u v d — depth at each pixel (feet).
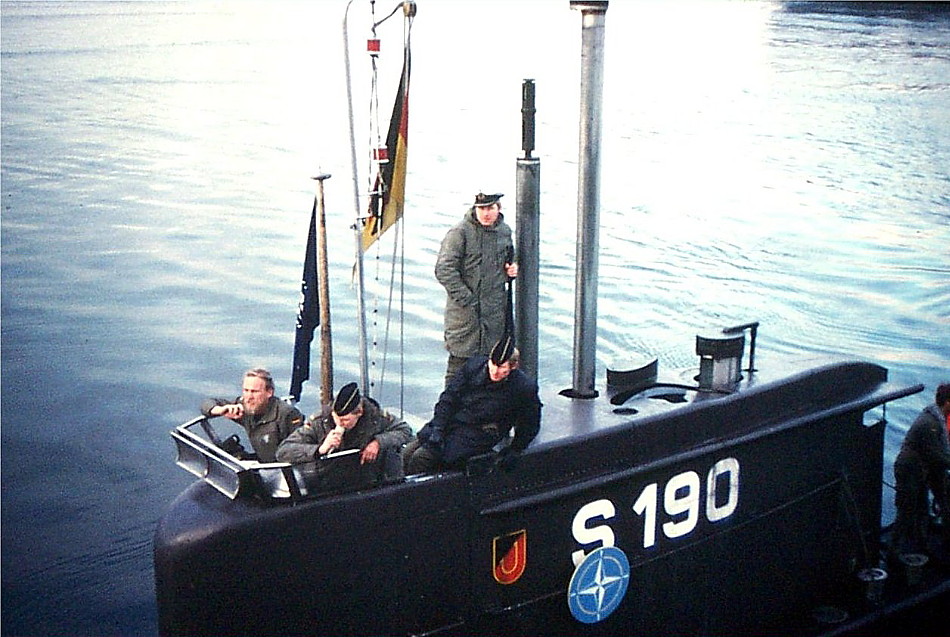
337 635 20.22
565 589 22.82
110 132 122.93
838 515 28.30
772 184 110.73
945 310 75.15
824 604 28.63
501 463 21.57
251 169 109.60
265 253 85.05
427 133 127.75
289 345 66.69
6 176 104.88
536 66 170.50
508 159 115.55
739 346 25.64
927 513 33.12
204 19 214.48
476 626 21.84
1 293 75.00
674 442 24.04
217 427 54.49
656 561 24.18
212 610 18.93
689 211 100.99
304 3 244.01
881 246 90.22
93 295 74.95
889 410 58.75
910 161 118.62
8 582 40.40
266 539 19.16
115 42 182.19
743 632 26.63
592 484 22.50
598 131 24.30
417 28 208.54
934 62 171.53
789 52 184.34
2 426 54.34
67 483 48.62
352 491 20.12
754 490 25.79
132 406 57.52
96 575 41.27
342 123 129.39
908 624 29.14
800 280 82.02
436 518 20.99
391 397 58.29
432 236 88.07
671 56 187.11
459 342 25.70
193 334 68.44
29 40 179.83
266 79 155.33
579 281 24.84
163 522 19.35
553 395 25.53
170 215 94.32
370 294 73.87
